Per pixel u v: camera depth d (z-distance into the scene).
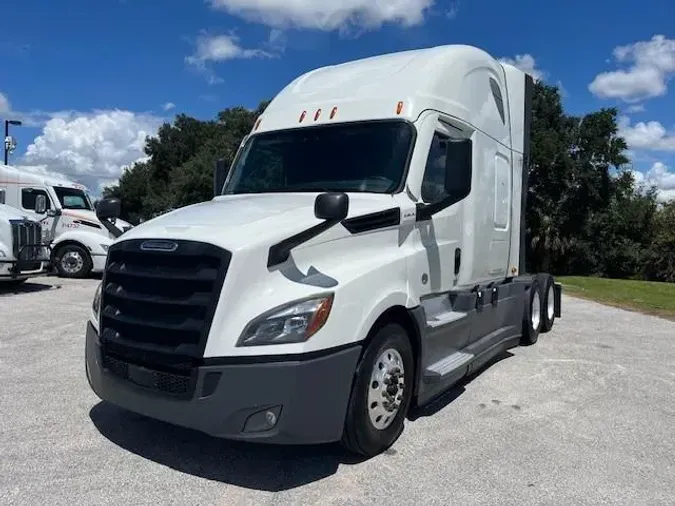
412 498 3.79
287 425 3.67
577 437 4.95
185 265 3.91
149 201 57.59
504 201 7.40
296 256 4.03
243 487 3.87
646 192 43.84
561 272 39.47
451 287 5.79
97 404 5.34
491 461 4.39
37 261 12.31
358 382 4.12
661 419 5.48
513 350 8.27
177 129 67.94
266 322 3.71
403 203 4.89
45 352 7.18
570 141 34.22
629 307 14.20
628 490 4.01
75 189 17.05
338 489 3.88
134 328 4.06
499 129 7.14
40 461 4.16
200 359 3.71
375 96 5.50
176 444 4.51
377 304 4.24
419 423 5.14
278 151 5.67
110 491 3.76
